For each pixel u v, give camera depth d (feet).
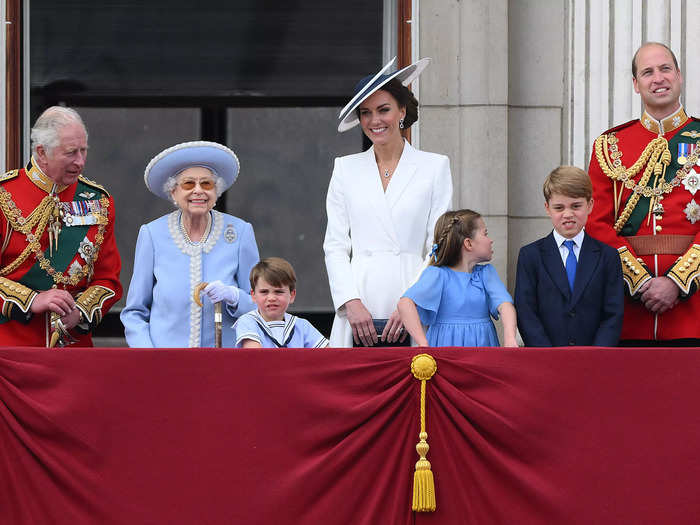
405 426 60.54
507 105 92.53
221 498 59.67
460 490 60.03
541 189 93.09
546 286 68.69
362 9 99.25
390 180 73.67
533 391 60.49
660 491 59.93
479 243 69.15
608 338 67.41
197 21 99.40
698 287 69.97
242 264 72.54
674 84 73.26
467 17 92.53
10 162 92.84
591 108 90.74
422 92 92.53
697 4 87.81
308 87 99.86
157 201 100.22
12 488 59.72
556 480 59.98
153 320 70.95
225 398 60.23
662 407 60.39
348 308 71.05
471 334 68.28
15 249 70.28
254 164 100.48
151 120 99.76
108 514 59.41
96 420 59.93
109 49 98.84
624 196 73.36
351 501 59.88
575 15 92.27
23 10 95.55
